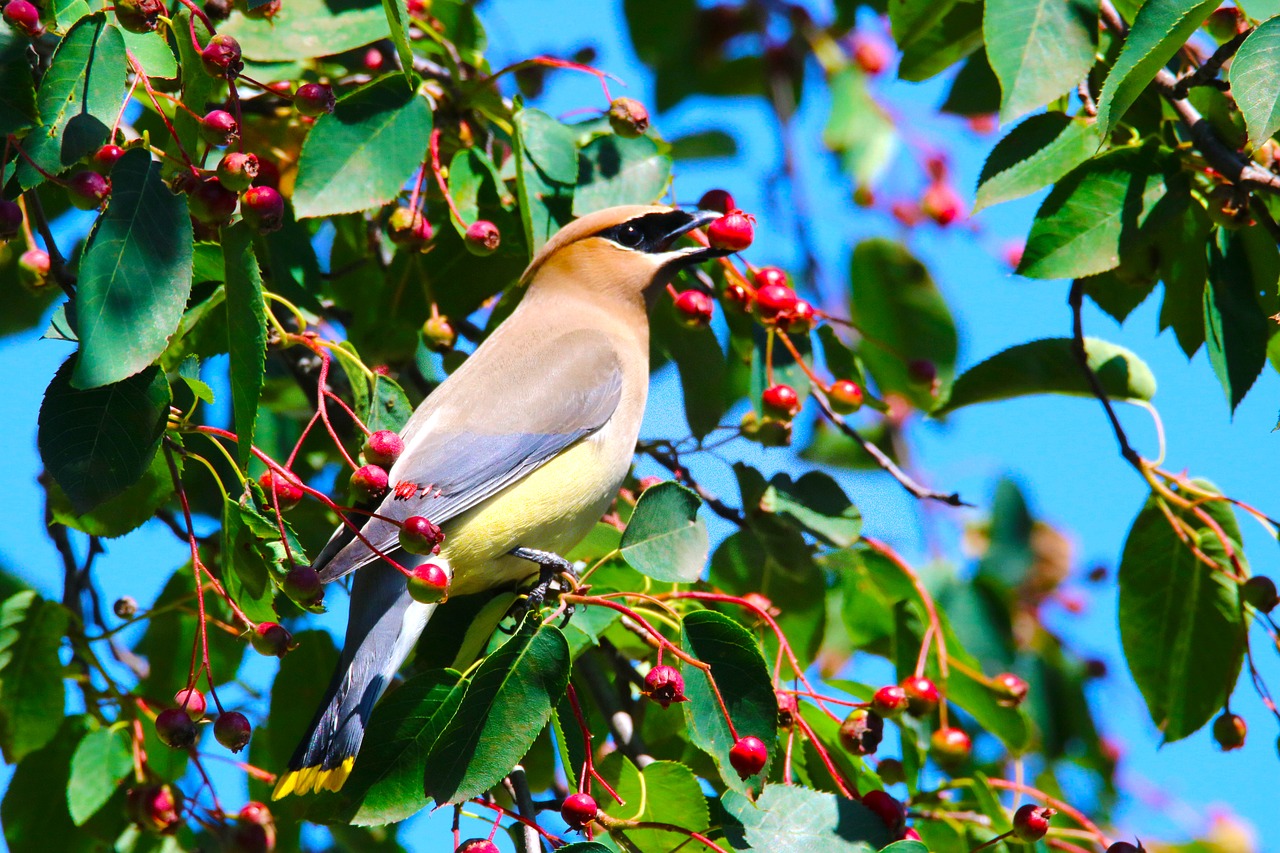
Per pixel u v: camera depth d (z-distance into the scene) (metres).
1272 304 9.59
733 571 10.73
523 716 7.80
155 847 10.00
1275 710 9.90
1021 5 8.81
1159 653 10.34
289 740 10.18
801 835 8.30
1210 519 10.11
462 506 9.55
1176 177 9.29
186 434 9.12
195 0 9.12
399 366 10.66
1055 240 9.20
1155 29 8.09
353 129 9.33
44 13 8.02
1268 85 7.71
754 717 8.16
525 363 10.36
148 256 7.27
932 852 9.62
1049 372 10.95
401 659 8.93
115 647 10.55
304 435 8.22
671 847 8.39
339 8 9.91
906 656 10.77
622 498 11.31
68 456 7.51
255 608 8.38
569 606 8.65
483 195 10.39
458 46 10.88
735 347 11.22
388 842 10.52
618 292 11.07
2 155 7.66
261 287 7.47
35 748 9.80
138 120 9.80
